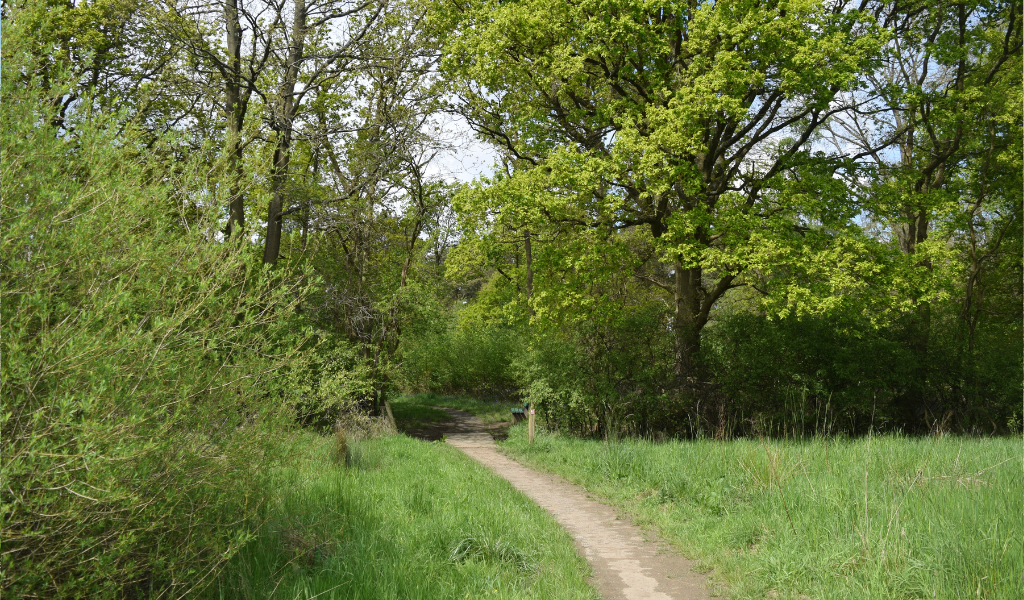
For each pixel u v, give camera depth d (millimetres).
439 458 12547
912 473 7574
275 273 4148
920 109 18391
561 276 18016
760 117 17188
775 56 15117
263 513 4895
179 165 4195
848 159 17688
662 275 23031
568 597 5160
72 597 3258
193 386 3561
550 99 17766
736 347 17938
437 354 33812
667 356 17594
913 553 5105
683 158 15742
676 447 11500
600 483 10828
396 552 5551
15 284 3125
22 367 2725
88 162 3484
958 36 18766
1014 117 16938
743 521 7043
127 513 3355
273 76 18469
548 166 16031
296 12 18172
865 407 17062
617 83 17219
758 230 15391
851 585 4961
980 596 4344
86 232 3148
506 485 10352
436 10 18812
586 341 17859
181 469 3518
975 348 18594
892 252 15180
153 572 3668
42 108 3439
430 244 24031
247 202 4863
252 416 4312
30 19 3621
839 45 14500
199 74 15531
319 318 18125
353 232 19234
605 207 15758
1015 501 5871
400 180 20812
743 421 17344
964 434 15414
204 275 3809
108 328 2996
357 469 9367
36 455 2756
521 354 21188
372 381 18094
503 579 5441
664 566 6461
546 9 16172
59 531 2953
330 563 5062
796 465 8305
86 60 3771
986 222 22156
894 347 17734
